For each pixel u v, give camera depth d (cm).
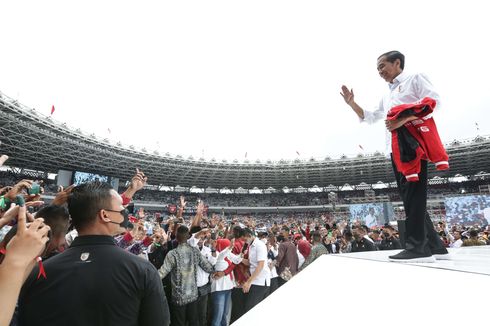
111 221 186
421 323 82
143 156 3825
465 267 152
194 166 4334
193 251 508
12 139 2789
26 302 163
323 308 103
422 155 219
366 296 112
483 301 91
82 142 3145
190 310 495
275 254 794
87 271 164
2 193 263
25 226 138
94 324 155
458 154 3844
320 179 5009
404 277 137
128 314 162
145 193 4638
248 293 547
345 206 4625
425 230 212
